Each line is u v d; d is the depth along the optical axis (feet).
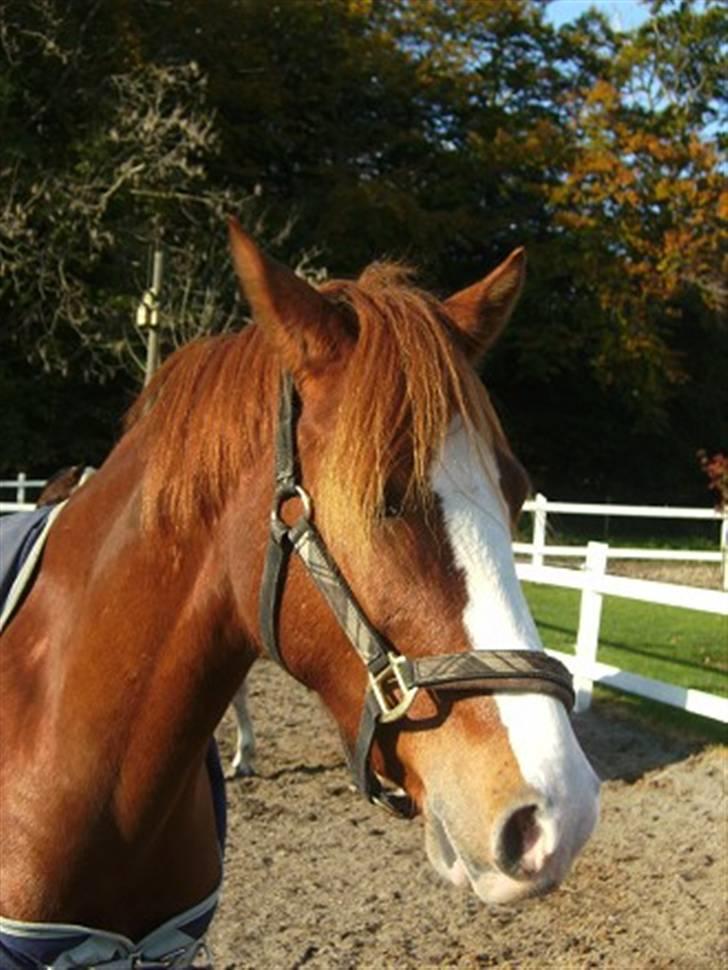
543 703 5.27
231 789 19.42
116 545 6.59
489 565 5.41
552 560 54.85
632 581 24.03
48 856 6.34
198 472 6.21
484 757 5.21
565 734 5.25
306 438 5.73
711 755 21.77
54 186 59.82
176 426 6.37
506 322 6.54
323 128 78.64
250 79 74.18
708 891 15.57
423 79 80.94
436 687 5.30
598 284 80.48
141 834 6.44
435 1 85.66
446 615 5.35
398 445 5.39
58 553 7.04
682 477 93.50
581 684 25.08
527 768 5.11
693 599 22.33
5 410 68.08
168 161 58.34
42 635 6.89
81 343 63.93
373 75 79.30
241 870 15.89
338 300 6.03
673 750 22.18
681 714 24.63
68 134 64.69
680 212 82.23
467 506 5.43
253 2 73.72
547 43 89.92
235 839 17.08
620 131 82.94
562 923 14.48
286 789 19.48
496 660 5.27
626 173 80.69
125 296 59.31
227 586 6.17
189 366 6.55
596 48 96.02
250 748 20.30
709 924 14.48
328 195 74.02
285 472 5.70
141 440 6.77
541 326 82.48
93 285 63.46
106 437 71.46
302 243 73.05
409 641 5.38
